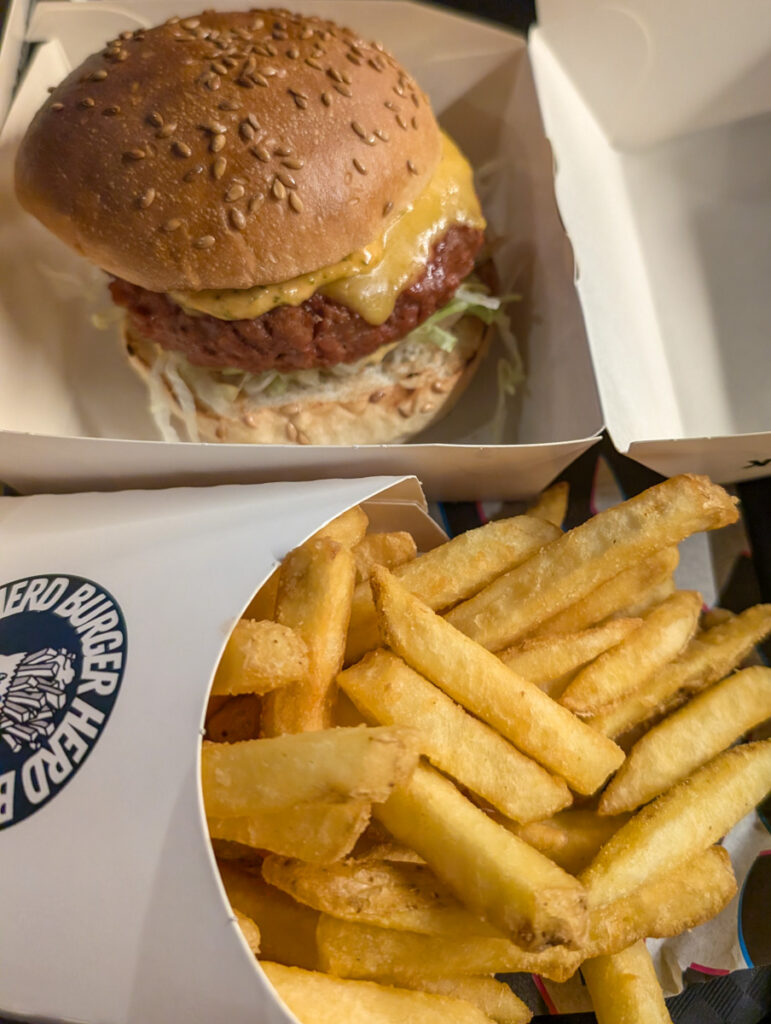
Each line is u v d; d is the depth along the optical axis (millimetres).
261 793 141
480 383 261
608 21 241
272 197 182
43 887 140
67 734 147
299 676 157
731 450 208
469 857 142
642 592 189
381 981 160
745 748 178
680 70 250
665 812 166
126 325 235
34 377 234
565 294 229
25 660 158
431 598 187
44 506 199
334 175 187
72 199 186
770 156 259
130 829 138
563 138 251
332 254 191
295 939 162
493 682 162
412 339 229
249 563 163
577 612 188
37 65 234
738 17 235
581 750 163
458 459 202
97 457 198
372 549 195
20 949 141
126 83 186
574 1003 180
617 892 158
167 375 224
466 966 154
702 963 184
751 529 240
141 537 177
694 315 256
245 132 180
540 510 214
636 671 178
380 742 136
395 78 206
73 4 236
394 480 186
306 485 187
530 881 137
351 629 186
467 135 275
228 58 186
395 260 206
